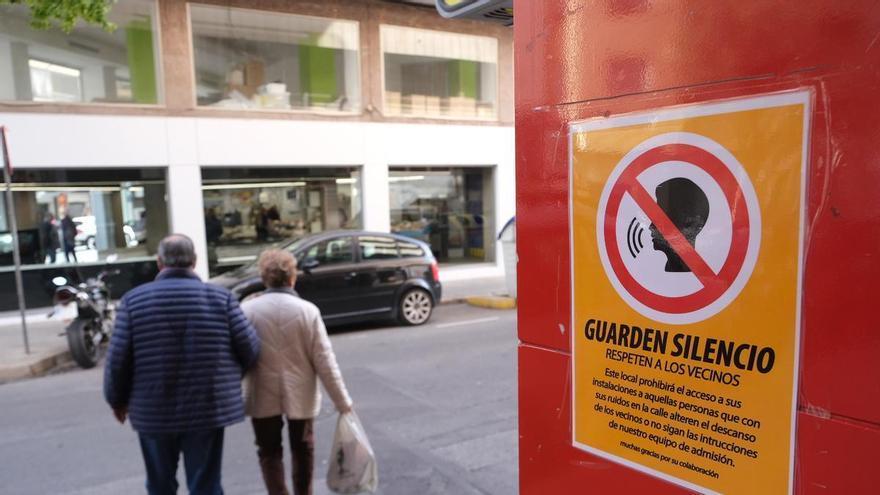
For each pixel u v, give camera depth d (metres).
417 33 14.51
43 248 11.05
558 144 1.49
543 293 1.55
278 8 12.88
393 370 6.78
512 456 4.29
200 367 2.86
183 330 2.85
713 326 1.19
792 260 1.07
